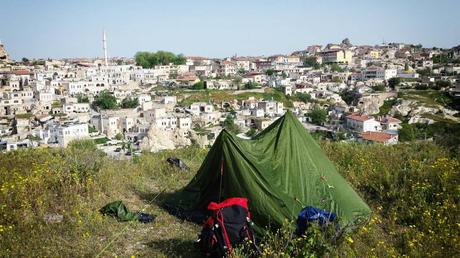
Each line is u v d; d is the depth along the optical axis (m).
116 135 69.62
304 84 122.12
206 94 110.38
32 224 7.27
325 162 9.05
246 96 107.50
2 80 112.38
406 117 84.69
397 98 97.06
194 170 12.66
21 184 8.53
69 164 10.58
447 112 84.81
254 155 8.46
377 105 91.75
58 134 65.56
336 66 159.75
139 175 11.68
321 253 5.75
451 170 9.89
